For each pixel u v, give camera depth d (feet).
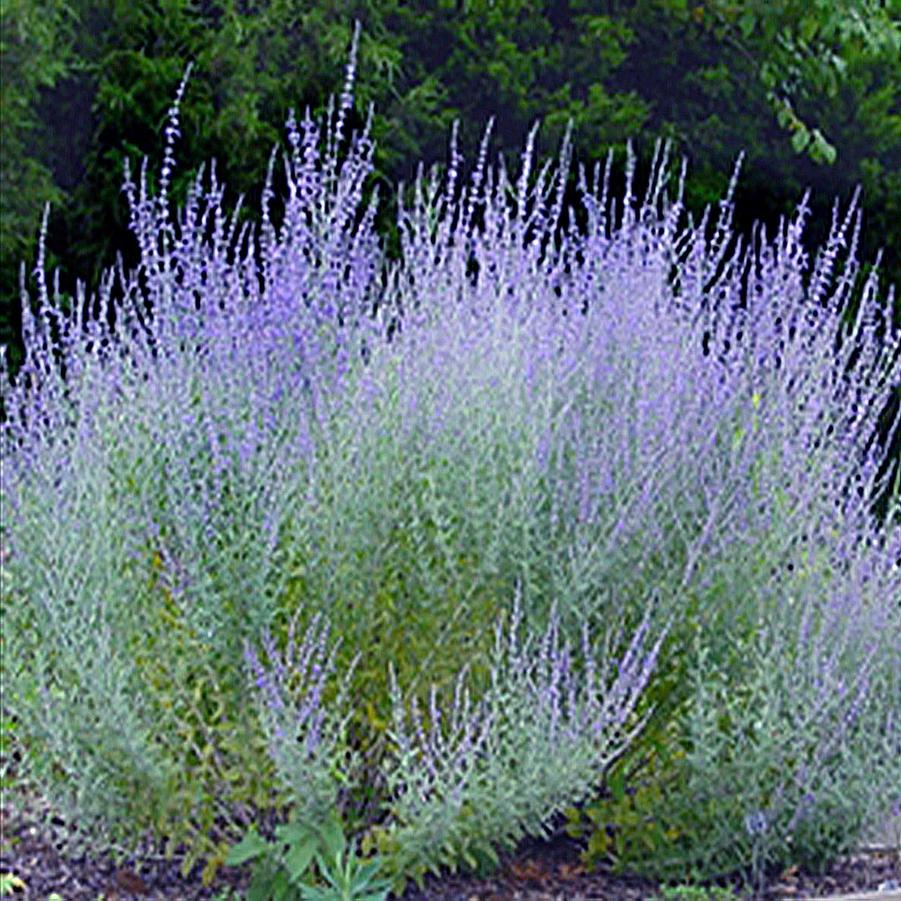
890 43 32.17
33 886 17.39
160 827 17.16
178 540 17.70
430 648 17.51
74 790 17.42
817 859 18.42
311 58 29.66
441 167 30.04
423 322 18.80
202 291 18.85
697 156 31.76
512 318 18.94
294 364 18.49
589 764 16.53
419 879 16.88
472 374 18.17
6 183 28.43
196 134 28.43
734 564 18.08
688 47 32.50
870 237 31.73
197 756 17.60
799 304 21.26
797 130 31.07
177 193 27.76
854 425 18.72
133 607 17.57
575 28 32.35
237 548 16.96
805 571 18.22
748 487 18.22
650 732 18.20
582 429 18.43
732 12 32.14
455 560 17.33
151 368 18.34
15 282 28.12
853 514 18.42
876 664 18.08
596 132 30.66
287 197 28.55
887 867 18.67
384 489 17.58
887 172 32.37
